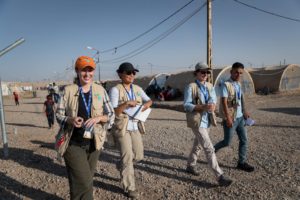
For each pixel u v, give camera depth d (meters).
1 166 6.17
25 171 5.83
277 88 29.47
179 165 5.95
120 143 4.44
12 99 47.00
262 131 9.34
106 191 4.72
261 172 5.38
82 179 3.45
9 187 5.00
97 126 3.61
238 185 4.78
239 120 5.36
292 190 4.53
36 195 4.68
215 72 25.19
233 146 7.27
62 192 4.78
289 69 30.06
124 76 4.57
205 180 5.06
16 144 8.41
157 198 4.44
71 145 3.47
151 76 34.78
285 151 6.69
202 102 4.85
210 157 4.61
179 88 28.42
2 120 6.84
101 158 6.66
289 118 12.14
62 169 5.94
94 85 3.73
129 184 4.44
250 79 28.25
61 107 3.49
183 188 4.77
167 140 8.46
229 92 5.20
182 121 12.98
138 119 4.54
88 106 3.58
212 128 10.11
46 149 7.64
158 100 27.38
